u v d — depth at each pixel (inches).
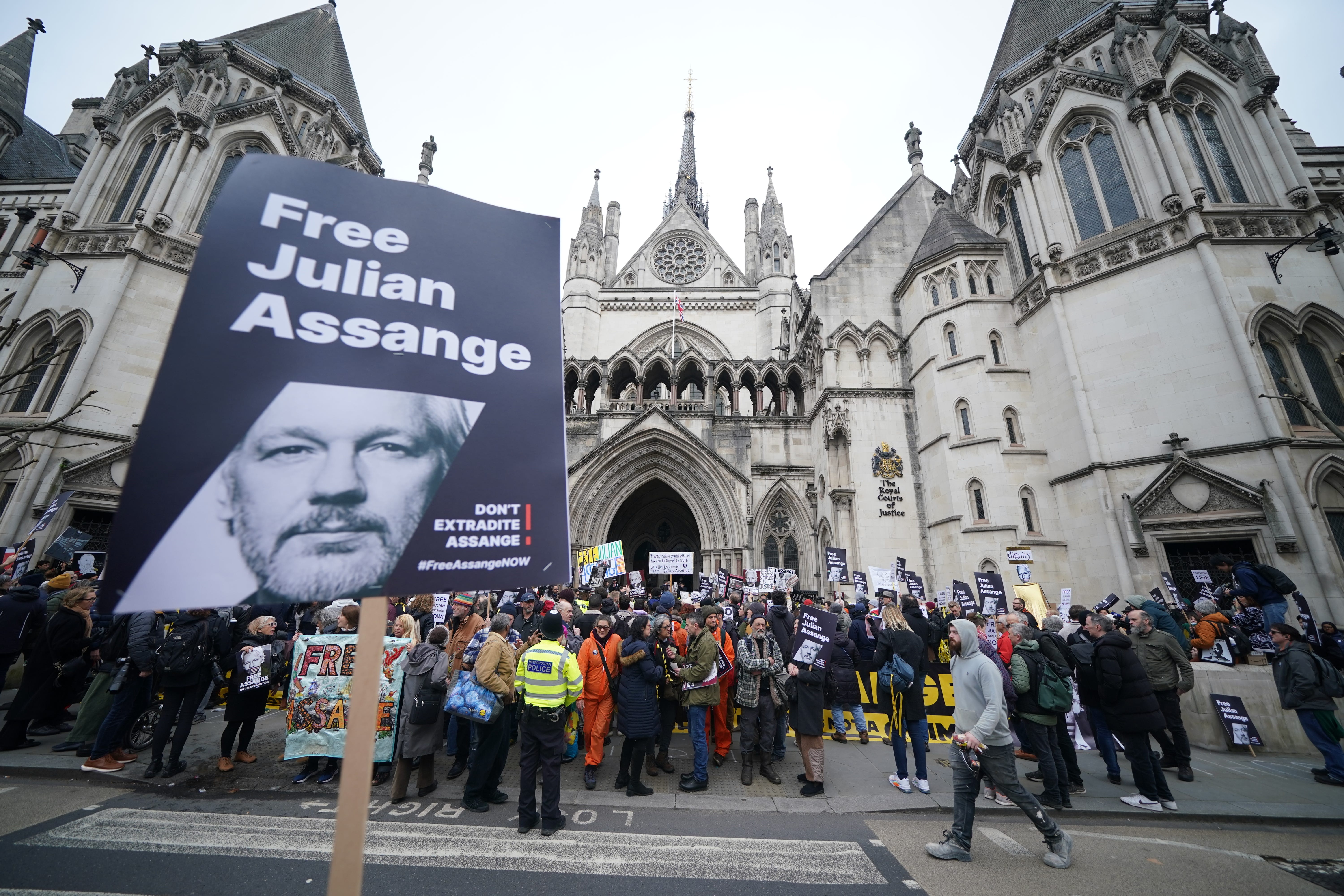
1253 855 250.2
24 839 235.8
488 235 146.8
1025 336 808.9
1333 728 333.4
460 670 354.6
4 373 800.9
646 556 1338.6
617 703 360.8
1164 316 652.1
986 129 972.6
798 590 913.5
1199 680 426.9
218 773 326.3
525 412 135.4
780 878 222.4
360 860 86.7
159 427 92.0
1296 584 533.0
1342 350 613.9
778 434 1091.9
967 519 775.7
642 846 248.4
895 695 331.9
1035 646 302.4
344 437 110.0
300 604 524.7
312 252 117.6
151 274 853.2
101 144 937.5
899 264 1048.8
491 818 275.9
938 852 241.1
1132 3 816.9
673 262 1701.5
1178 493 612.7
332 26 1296.8
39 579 405.4
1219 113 729.0
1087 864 239.0
